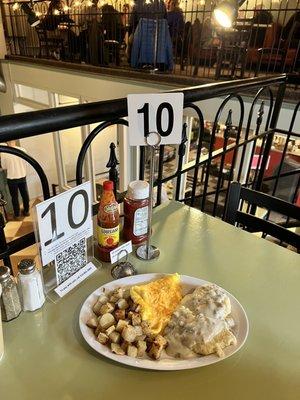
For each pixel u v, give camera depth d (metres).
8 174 5.25
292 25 4.22
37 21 5.89
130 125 0.87
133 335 0.64
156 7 4.41
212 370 0.61
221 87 1.25
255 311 0.75
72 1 6.35
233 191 1.17
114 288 0.77
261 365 0.62
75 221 0.77
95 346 0.63
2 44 6.65
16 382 0.57
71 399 0.55
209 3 5.43
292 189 4.28
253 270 0.89
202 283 0.80
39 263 0.73
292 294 0.81
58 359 0.61
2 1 6.38
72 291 0.78
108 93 4.87
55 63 5.51
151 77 4.31
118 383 0.58
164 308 0.72
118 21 5.43
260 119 1.90
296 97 2.95
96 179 6.82
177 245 0.98
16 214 5.60
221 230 1.06
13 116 0.67
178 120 0.89
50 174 7.18
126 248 0.90
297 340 0.68
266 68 4.66
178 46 5.25
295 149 5.57
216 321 0.67
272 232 1.10
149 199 0.91
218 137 5.43
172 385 0.58
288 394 0.57
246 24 4.37
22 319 0.69
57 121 0.74
